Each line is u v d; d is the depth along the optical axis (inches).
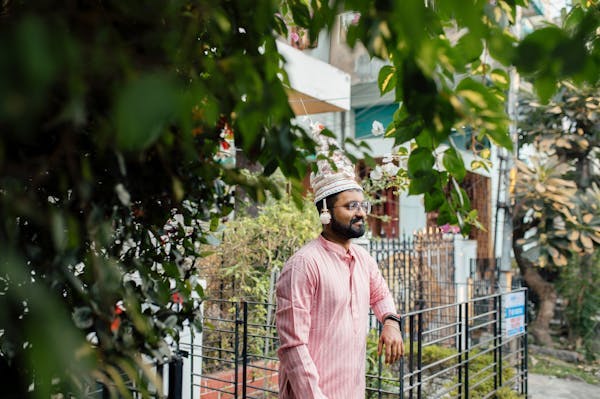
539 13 218.5
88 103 25.0
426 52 27.5
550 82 27.7
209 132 43.3
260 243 183.6
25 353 28.1
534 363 272.7
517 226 299.6
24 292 23.6
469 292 288.8
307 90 206.4
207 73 34.4
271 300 177.9
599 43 36.4
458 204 56.8
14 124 18.2
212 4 29.0
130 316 42.8
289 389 89.1
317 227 189.0
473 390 179.8
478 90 36.6
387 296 104.0
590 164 301.1
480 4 23.3
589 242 264.7
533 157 278.7
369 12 29.0
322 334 87.8
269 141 39.4
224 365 180.9
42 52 17.4
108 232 37.6
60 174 31.9
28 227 36.3
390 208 326.0
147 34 26.6
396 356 97.6
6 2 22.5
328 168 91.3
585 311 283.9
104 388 40.9
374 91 281.1
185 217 56.2
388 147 292.4
